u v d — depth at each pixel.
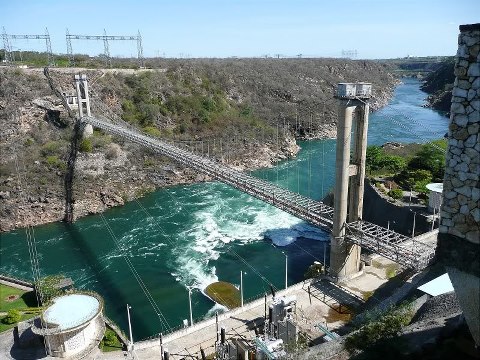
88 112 66.69
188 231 47.69
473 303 8.69
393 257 26.58
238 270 38.34
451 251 8.75
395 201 42.06
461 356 9.14
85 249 44.91
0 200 53.47
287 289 29.16
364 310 25.84
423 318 14.30
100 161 60.34
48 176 57.00
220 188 63.22
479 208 8.18
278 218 50.25
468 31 7.85
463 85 8.05
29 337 25.89
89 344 25.11
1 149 58.84
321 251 41.56
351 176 29.66
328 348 11.55
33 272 40.16
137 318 31.73
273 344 18.08
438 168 47.97
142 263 40.56
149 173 64.12
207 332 25.36
